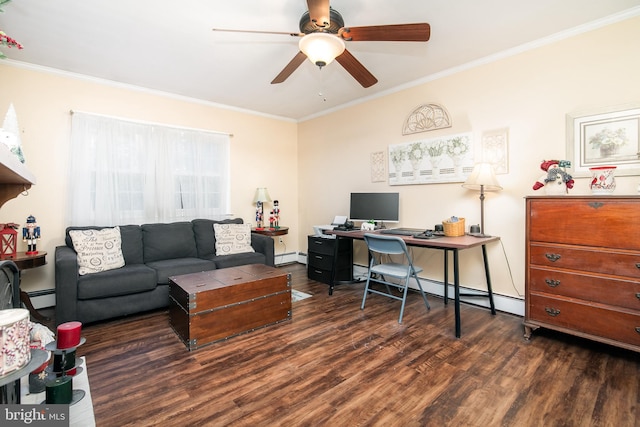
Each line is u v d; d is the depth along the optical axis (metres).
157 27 2.31
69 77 3.13
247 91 3.71
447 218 3.22
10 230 2.53
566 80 2.45
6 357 0.75
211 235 3.73
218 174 4.16
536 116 2.61
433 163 3.30
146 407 1.55
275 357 2.05
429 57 2.87
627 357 2.01
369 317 2.74
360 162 4.08
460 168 3.09
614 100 2.25
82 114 3.15
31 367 0.81
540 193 2.58
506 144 2.78
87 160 3.18
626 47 2.19
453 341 2.26
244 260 3.48
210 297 2.24
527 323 2.29
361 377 1.81
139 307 2.74
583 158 2.38
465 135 3.04
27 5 2.04
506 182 2.79
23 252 2.68
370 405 1.56
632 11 2.15
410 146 3.50
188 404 1.57
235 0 1.99
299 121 5.04
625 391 1.65
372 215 3.63
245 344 2.24
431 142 3.31
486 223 2.93
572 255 2.11
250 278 2.55
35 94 2.96
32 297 2.95
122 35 2.42
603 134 2.29
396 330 2.46
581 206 2.07
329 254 3.80
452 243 2.36
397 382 1.76
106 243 2.86
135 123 3.48
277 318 2.62
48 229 3.04
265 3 2.03
